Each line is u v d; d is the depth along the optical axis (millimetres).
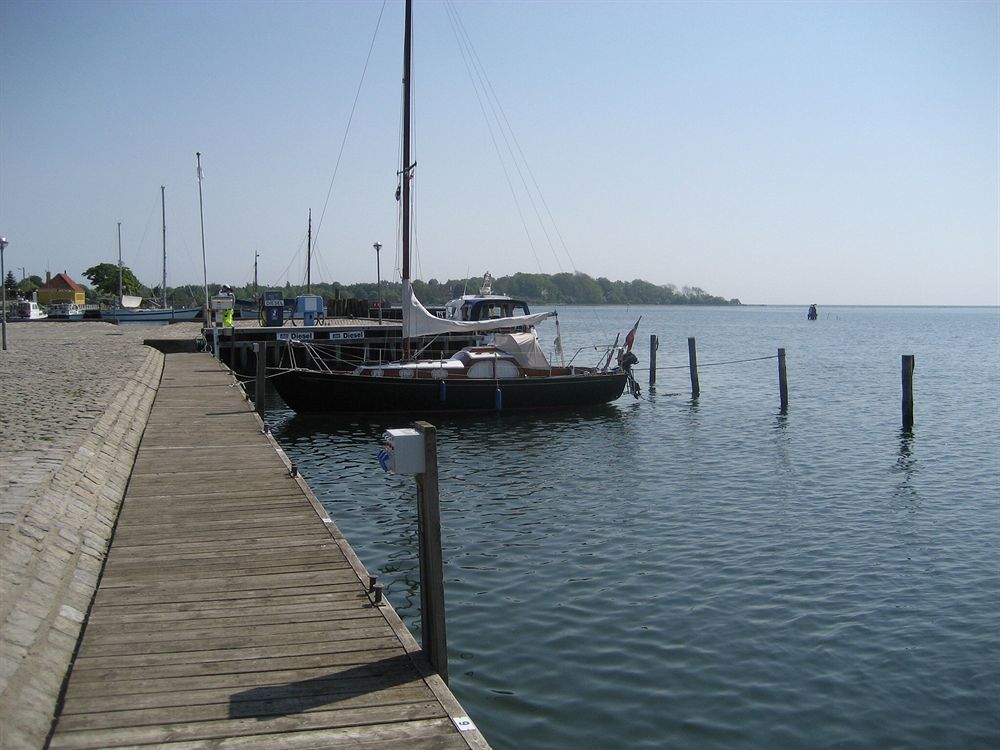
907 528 14109
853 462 19797
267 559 8086
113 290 109938
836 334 99938
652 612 10398
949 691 8438
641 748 7375
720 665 8961
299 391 25578
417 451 6098
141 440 14391
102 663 5746
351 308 57688
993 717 7961
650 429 24984
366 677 5641
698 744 7445
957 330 114625
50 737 4758
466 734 4910
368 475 18484
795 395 33500
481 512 15312
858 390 35312
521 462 20062
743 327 122312
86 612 6672
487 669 8820
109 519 9289
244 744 4758
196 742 4758
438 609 5992
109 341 34000
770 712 8008
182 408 18125
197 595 7109
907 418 24453
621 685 8500
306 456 20812
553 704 8094
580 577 11703
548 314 29250
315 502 10211
